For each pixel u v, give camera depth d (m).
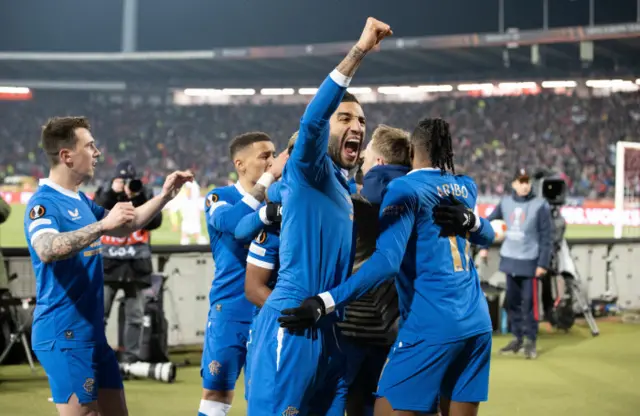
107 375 3.88
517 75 38.34
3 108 43.41
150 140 42.59
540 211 8.73
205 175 40.31
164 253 8.75
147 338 7.60
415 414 3.81
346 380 3.55
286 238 3.38
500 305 10.43
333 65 41.44
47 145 3.86
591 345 9.65
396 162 4.31
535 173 10.23
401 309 3.84
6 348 7.79
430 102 41.78
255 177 4.64
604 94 38.09
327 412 3.51
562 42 34.41
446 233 3.78
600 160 35.22
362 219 3.88
